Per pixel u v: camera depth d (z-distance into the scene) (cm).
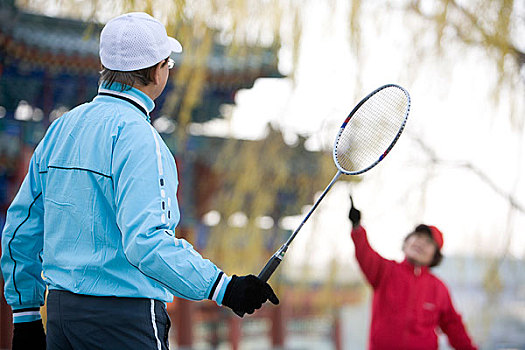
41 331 366
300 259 1584
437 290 719
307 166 1811
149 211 292
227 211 1858
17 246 348
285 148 1722
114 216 310
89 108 330
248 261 1864
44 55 1739
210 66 1817
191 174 2191
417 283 702
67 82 1906
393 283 695
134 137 310
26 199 345
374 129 429
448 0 1188
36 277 357
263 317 2675
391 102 427
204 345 2778
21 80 1877
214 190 2117
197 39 1179
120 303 307
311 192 1941
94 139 316
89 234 308
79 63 1773
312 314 2686
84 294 307
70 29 1789
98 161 311
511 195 1207
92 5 882
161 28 337
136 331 307
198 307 2608
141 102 333
